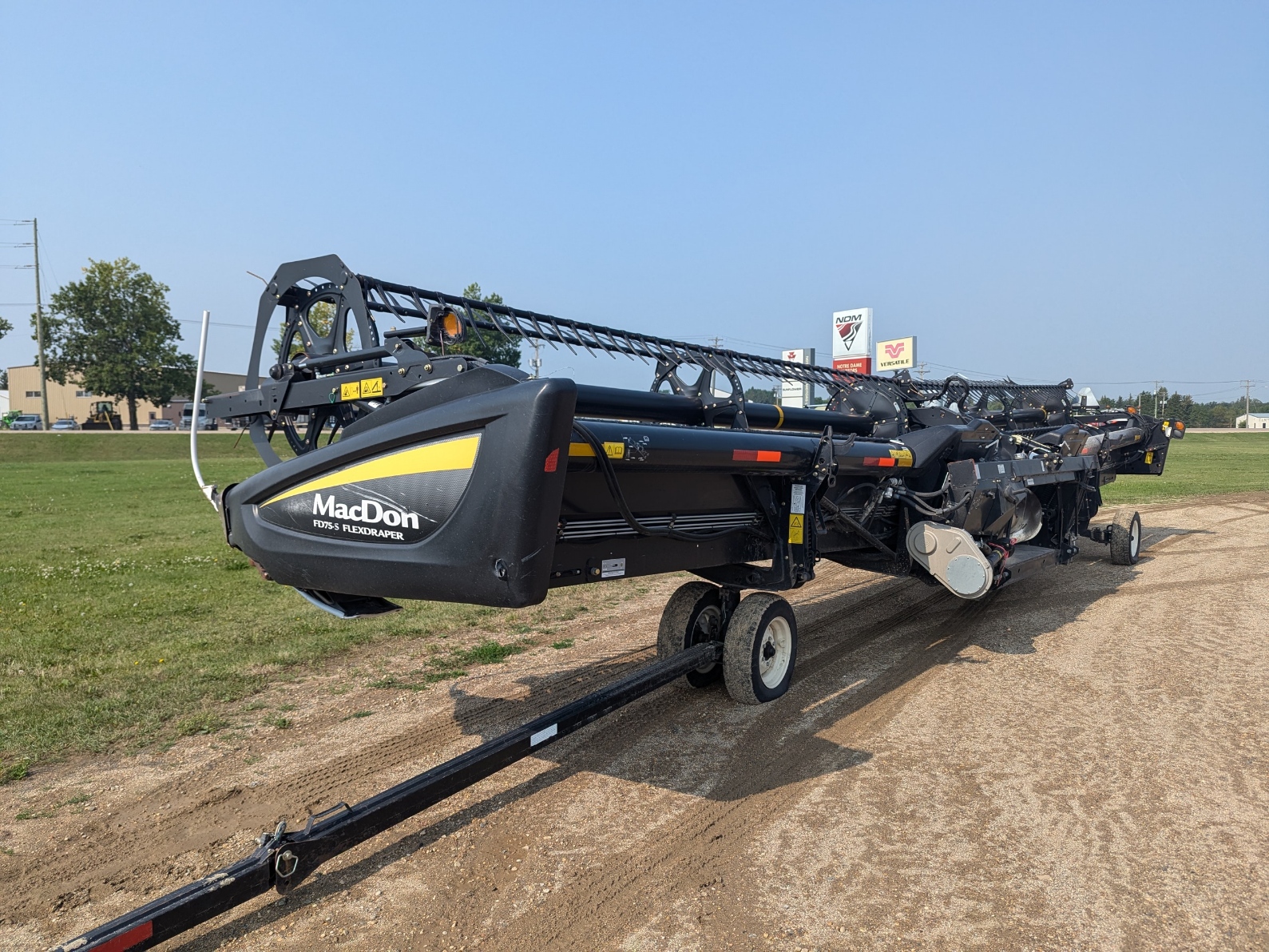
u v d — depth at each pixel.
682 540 4.84
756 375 6.74
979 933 2.91
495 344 4.90
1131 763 4.36
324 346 4.36
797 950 2.83
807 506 5.42
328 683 5.76
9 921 3.02
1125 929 2.93
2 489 22.72
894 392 7.81
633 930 2.95
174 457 45.94
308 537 3.77
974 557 6.04
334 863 3.41
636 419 5.45
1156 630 7.15
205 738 4.76
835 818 3.78
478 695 5.51
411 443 3.44
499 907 3.09
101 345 76.38
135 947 2.27
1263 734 4.74
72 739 4.71
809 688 5.66
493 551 3.20
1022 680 5.80
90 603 8.17
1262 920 2.98
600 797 4.00
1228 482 22.06
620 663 6.26
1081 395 13.00
